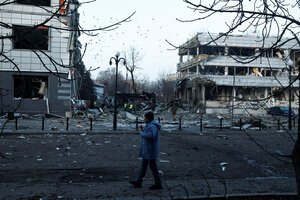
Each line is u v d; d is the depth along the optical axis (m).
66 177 6.55
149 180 6.37
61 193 5.19
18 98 21.25
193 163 8.32
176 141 13.08
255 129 18.80
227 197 4.89
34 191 5.29
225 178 6.62
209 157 9.31
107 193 5.24
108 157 8.97
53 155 9.06
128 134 15.17
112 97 55.97
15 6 20.47
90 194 5.16
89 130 15.69
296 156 3.48
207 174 7.02
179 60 47.75
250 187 5.71
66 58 21.80
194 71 46.25
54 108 22.06
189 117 30.98
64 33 21.47
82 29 3.29
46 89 22.06
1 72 20.56
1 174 6.61
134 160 8.60
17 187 5.55
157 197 4.90
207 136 15.34
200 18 3.76
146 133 5.52
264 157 9.49
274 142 13.39
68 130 15.32
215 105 36.12
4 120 18.91
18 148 10.09
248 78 37.25
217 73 40.47
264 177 6.80
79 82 38.72
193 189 5.52
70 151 9.84
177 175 6.89
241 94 38.59
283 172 7.41
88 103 38.47
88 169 7.37
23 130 14.51
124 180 6.41
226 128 19.22
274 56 38.75
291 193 5.05
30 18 20.70
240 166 8.03
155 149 5.59
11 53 20.73
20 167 7.35
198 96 38.78
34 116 21.42
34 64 21.30
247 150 10.89
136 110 39.12
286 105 36.41
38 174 6.73
